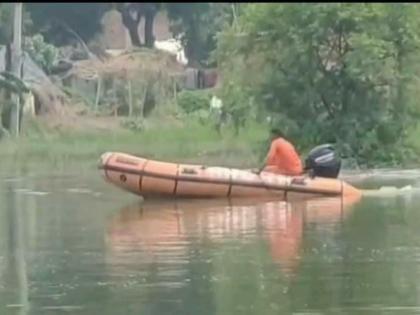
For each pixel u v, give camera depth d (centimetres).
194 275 3847
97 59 14788
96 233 4847
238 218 5297
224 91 8794
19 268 4022
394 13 8481
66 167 8538
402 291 3566
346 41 8506
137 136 11531
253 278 3784
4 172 8131
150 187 6097
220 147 10231
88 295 3562
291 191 6131
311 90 8519
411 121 8631
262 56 8619
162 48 16325
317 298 3484
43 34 15662
